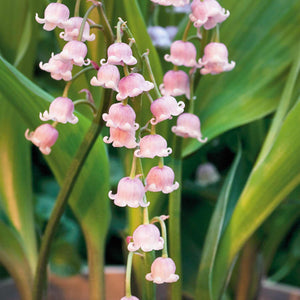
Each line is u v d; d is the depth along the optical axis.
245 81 0.33
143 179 0.28
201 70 0.29
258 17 0.33
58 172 0.32
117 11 0.31
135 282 0.31
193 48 0.29
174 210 0.31
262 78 0.33
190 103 0.29
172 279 0.27
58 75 0.27
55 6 0.27
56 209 0.30
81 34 0.26
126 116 0.26
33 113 0.30
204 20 0.28
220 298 0.32
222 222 0.32
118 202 0.27
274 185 0.31
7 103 0.33
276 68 0.33
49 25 0.27
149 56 0.30
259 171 0.31
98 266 0.33
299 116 0.30
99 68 0.27
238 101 0.33
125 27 0.27
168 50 0.33
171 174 0.27
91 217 0.33
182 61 0.29
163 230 0.27
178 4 0.27
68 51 0.26
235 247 0.32
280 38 0.33
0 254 0.34
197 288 0.32
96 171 0.32
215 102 0.33
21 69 0.33
